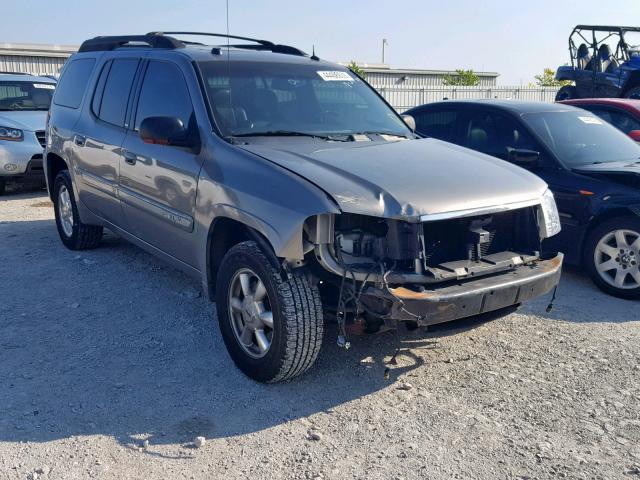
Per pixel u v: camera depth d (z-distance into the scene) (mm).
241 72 5102
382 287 3672
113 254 7027
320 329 3947
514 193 4246
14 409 3848
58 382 4195
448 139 7609
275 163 4113
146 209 5254
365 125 5289
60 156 6852
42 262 6766
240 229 4445
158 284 6070
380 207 3752
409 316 3672
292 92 5191
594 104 9039
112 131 5793
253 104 4906
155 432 3639
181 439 3574
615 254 5941
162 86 5285
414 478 3238
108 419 3766
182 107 4961
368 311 3729
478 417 3812
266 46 6176
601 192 6004
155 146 5066
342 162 4215
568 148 6672
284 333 3883
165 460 3379
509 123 7031
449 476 3256
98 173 6035
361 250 3816
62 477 3227
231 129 4652
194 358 4562
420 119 8078
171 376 4297
